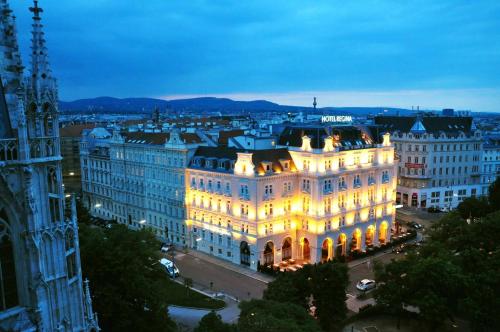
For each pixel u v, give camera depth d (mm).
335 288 70375
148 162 136500
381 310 80938
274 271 102062
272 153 110062
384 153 124062
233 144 125812
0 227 33656
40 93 34562
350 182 114188
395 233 134375
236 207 109125
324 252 112688
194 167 121000
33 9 34375
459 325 77125
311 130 112250
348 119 138875
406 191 174250
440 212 164750
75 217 38031
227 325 56125
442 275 69438
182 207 125125
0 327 33625
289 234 111750
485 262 75625
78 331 38250
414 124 176625
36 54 34656
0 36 33562
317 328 56281
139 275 64250
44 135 35219
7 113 33938
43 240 35094
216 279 101125
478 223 91125
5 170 32938
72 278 37781
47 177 35250
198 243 123188
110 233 74438
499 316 66875
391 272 75375
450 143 172375
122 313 60719
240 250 110188
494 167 183000
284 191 109188
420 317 74188
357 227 117375
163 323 63844
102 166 161000
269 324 51281
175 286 96750
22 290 35094
